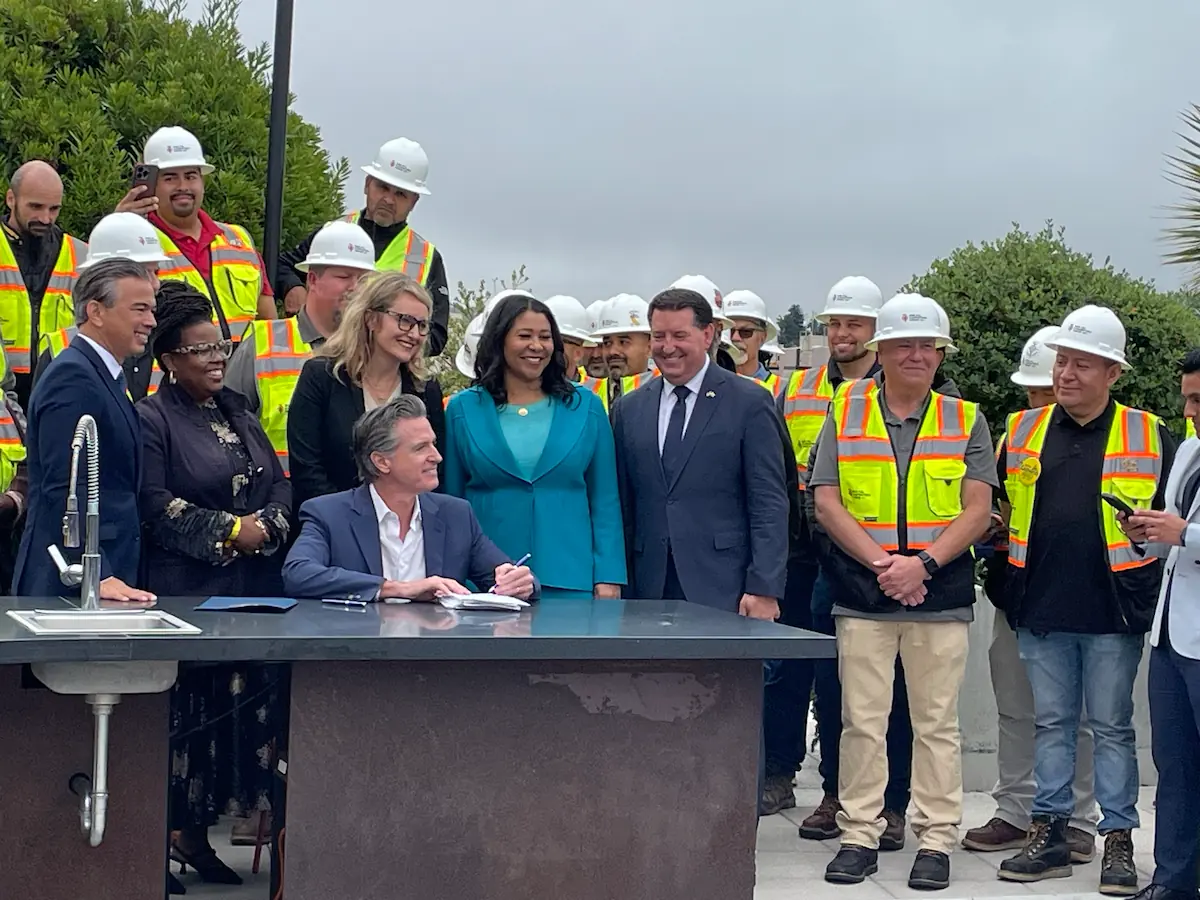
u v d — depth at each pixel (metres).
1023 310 8.24
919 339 5.64
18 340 6.10
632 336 7.80
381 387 5.37
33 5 8.59
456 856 3.75
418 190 7.21
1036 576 5.76
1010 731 6.16
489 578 4.96
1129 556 5.63
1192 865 5.29
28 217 6.14
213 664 4.21
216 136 8.70
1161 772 5.31
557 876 3.82
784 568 5.55
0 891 3.76
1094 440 5.75
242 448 5.19
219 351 5.09
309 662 3.66
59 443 4.43
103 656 3.34
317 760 3.67
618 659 3.82
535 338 5.44
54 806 3.79
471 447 5.45
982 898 5.40
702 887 3.91
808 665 6.65
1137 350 8.23
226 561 4.98
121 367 4.71
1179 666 5.16
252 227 8.69
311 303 5.90
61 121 8.16
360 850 3.70
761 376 7.98
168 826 3.95
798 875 5.67
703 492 5.60
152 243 5.73
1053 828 5.79
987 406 8.38
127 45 8.84
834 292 6.64
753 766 3.94
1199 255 12.07
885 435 5.70
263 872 5.19
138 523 4.64
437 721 3.73
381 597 4.52
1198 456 5.25
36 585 4.41
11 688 3.75
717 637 3.75
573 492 5.46
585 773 3.83
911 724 5.90
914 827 5.69
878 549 5.58
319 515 4.77
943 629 5.61
